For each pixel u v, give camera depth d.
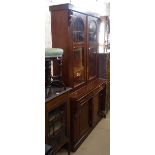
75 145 2.72
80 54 3.04
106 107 3.83
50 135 2.21
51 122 2.20
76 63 2.93
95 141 2.99
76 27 2.80
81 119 2.90
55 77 2.52
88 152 2.71
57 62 2.58
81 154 2.66
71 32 2.62
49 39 2.75
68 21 2.55
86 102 2.99
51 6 2.60
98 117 3.59
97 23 3.51
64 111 2.45
